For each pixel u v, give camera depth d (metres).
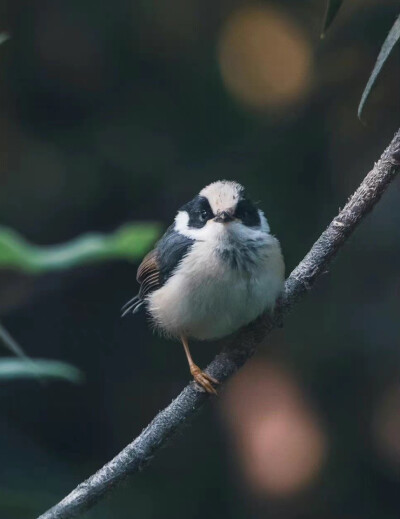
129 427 13.38
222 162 12.91
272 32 13.38
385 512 12.49
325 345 12.56
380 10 12.54
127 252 5.75
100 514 10.48
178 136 13.15
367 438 12.69
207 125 13.21
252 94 13.35
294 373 12.88
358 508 12.58
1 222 12.89
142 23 13.38
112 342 13.59
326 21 4.81
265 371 13.02
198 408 5.84
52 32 13.41
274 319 6.20
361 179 12.67
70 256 5.66
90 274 13.33
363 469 12.69
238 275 6.28
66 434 13.34
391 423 12.54
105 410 13.48
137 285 13.48
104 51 13.44
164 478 12.53
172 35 13.50
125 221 12.91
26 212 12.95
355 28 12.71
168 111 13.27
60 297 13.43
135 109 13.30
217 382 5.91
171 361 13.41
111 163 12.91
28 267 5.56
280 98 13.26
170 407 5.74
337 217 5.82
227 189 6.81
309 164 12.82
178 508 12.21
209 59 13.41
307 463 12.84
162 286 6.96
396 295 12.41
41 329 13.41
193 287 6.44
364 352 12.47
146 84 13.46
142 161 12.89
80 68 13.52
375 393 12.60
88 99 13.52
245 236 6.32
